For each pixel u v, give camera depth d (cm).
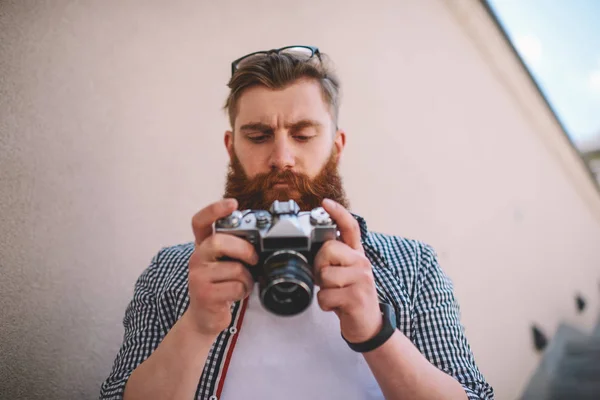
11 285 104
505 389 165
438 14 182
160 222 125
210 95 135
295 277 56
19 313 104
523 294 188
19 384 102
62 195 112
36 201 108
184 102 131
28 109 109
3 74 107
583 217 254
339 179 94
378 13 168
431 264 86
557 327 196
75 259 112
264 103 87
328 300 64
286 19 149
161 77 128
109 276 116
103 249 116
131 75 124
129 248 120
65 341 109
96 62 119
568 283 216
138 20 126
